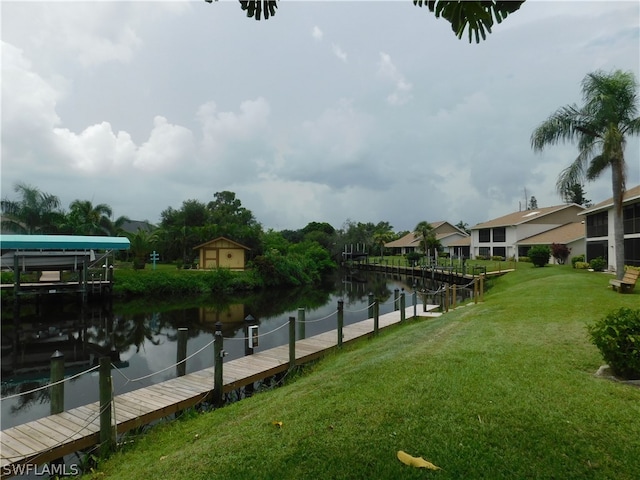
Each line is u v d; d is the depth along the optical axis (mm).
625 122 17422
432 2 2309
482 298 18172
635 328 5613
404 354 7668
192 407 7449
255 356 10344
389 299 27125
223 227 43438
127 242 24359
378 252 75250
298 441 4379
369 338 13078
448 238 65062
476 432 4281
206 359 12648
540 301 13352
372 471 3771
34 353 14672
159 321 20172
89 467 5562
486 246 50438
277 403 6074
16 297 21375
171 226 45875
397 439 4250
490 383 5543
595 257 29312
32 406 8859
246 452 4293
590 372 6031
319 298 29016
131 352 14336
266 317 20969
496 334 8766
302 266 39812
